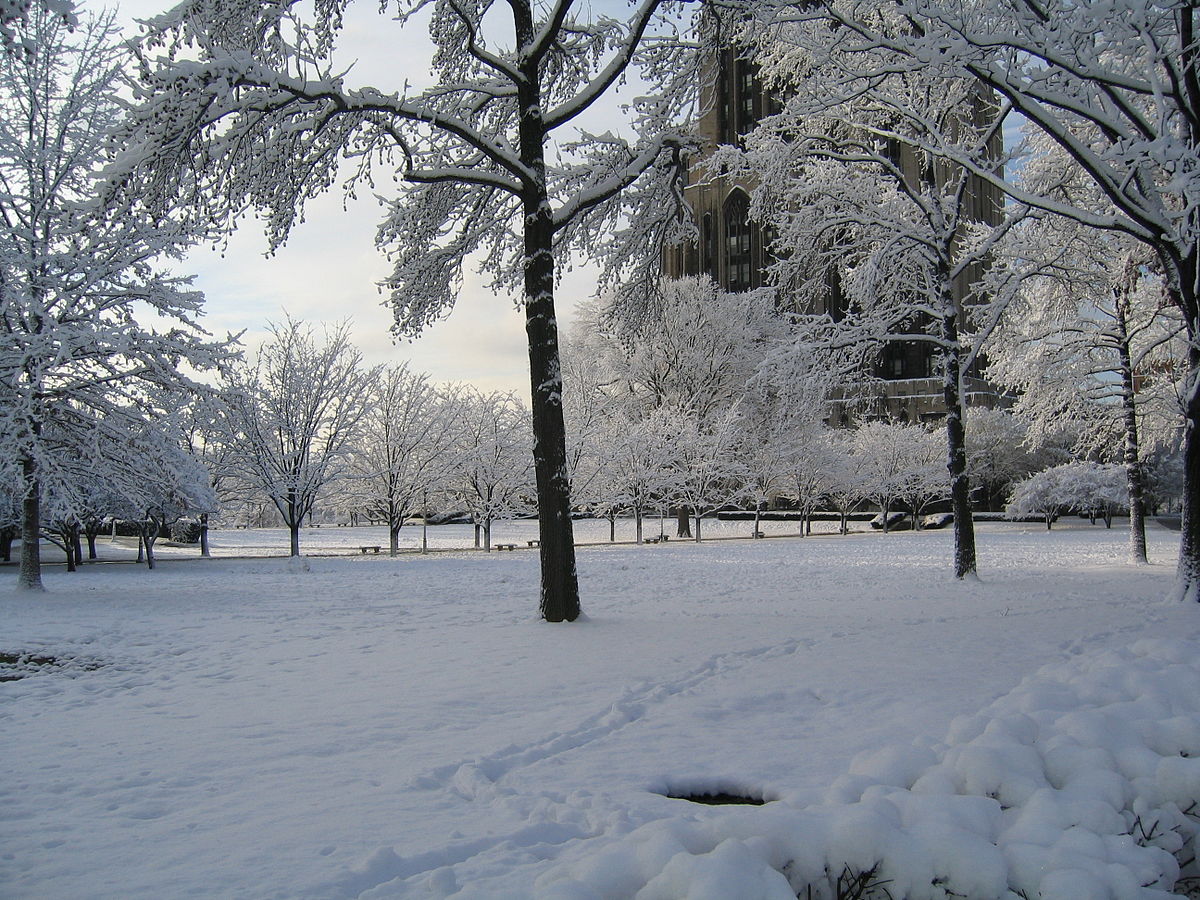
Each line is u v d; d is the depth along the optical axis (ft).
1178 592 49.88
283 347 109.60
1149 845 11.35
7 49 18.57
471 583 69.36
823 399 71.46
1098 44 40.11
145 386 75.51
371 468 127.03
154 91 37.42
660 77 49.21
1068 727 13.53
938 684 26.50
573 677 29.09
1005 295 65.77
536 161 44.75
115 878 13.04
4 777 18.83
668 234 54.90
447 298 53.11
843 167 71.61
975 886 9.66
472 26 42.80
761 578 70.03
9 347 69.82
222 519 124.47
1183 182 36.09
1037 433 90.63
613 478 142.82
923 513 214.69
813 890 10.06
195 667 33.35
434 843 14.39
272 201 42.27
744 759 19.08
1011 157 65.62
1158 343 77.15
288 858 13.76
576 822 15.26
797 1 45.55
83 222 40.04
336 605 54.39
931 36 37.93
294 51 39.40
